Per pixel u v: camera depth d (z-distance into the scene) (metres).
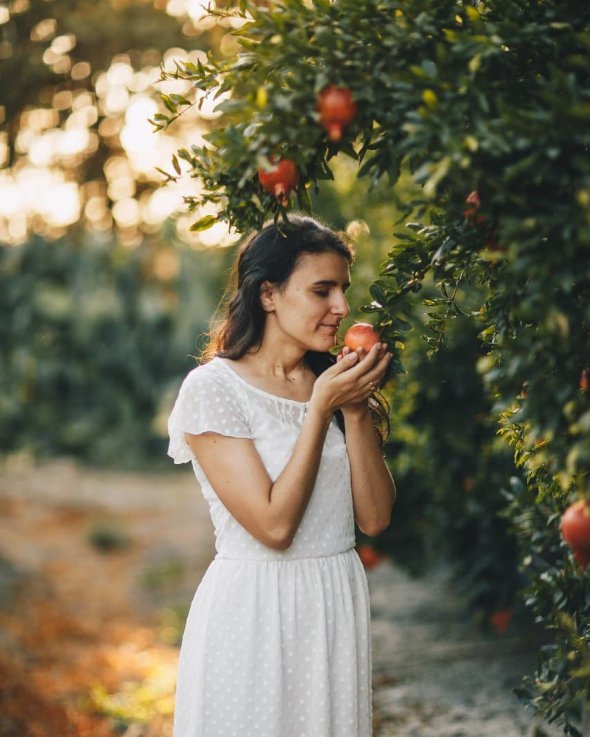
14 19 4.73
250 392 2.08
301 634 2.04
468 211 1.54
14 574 7.95
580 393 1.48
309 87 1.52
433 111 1.39
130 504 13.73
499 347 1.82
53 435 15.82
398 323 1.98
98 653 5.92
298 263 2.02
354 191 4.71
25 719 4.38
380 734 3.92
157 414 16.47
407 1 1.55
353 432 2.13
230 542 2.09
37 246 13.56
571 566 2.19
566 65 1.51
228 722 2.02
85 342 15.03
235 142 1.55
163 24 4.83
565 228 1.34
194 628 2.12
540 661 2.27
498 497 4.24
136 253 14.30
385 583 7.12
